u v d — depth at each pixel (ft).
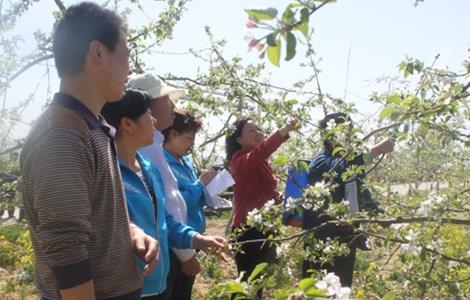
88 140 5.71
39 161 5.36
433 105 7.54
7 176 15.98
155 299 9.51
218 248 9.27
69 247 5.29
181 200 9.78
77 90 5.88
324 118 11.79
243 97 16.05
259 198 12.75
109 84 6.01
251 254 12.69
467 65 8.23
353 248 12.10
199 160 19.76
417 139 8.22
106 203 5.91
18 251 23.53
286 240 10.91
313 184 11.98
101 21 5.87
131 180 7.86
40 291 5.93
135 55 16.76
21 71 11.88
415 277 8.95
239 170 12.54
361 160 11.71
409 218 8.43
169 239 9.27
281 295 4.09
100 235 5.86
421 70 8.34
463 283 9.62
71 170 5.39
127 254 6.17
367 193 11.92
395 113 7.51
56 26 5.93
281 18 3.92
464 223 8.34
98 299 5.92
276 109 13.28
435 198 8.25
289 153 14.53
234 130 13.47
